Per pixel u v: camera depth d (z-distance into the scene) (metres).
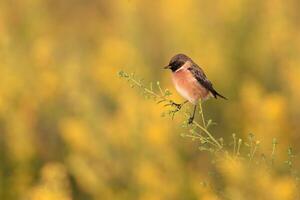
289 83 13.90
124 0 15.76
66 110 13.94
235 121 13.06
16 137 13.38
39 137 13.67
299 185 7.30
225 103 13.34
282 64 14.29
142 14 16.02
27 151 13.32
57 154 13.52
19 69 14.45
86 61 15.84
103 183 12.38
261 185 7.45
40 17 17.42
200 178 11.77
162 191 12.00
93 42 18.94
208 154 12.20
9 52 14.89
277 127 12.58
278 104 12.73
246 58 14.52
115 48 14.61
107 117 13.23
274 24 15.09
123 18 15.65
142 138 12.43
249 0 15.48
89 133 12.75
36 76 14.34
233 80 13.93
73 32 19.33
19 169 13.20
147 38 15.25
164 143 12.31
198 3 15.62
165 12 15.76
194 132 6.86
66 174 12.62
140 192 12.10
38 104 13.98
